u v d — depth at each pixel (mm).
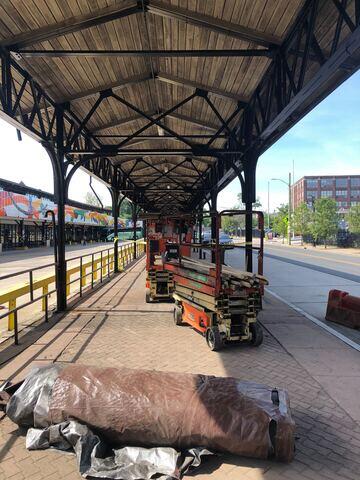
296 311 9594
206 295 6797
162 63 8492
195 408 3367
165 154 9977
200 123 12086
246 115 9875
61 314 9094
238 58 7762
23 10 5953
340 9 4848
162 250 10586
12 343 6719
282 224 62031
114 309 9664
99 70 8328
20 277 16984
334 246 47906
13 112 7152
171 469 3129
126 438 3400
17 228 40781
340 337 7238
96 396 3537
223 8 6094
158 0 6070
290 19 6148
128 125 12727
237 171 9992
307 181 118438
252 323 6602
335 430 3859
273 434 3268
